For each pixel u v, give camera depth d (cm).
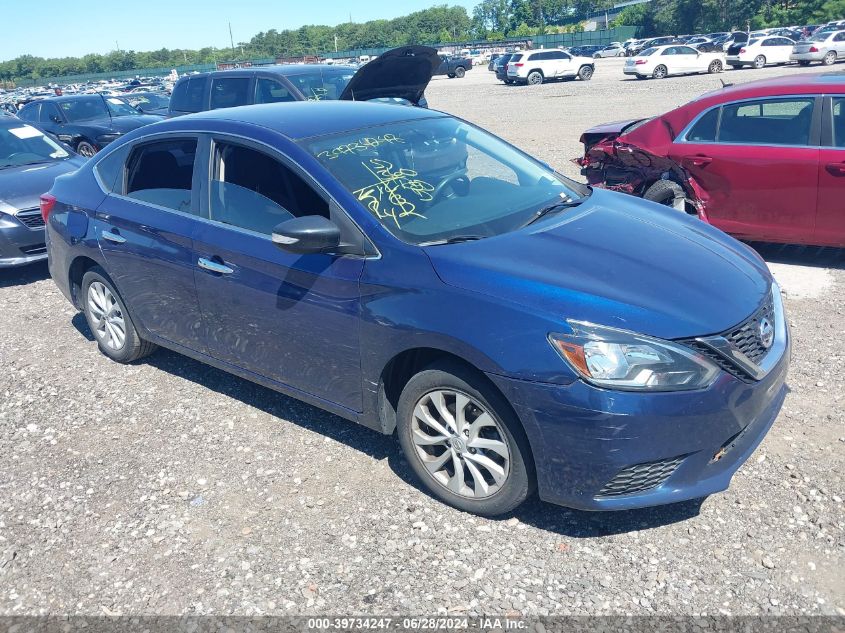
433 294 313
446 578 297
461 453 327
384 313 326
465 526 327
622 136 719
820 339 486
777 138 612
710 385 284
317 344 362
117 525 344
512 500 315
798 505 324
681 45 3095
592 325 283
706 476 298
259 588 298
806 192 598
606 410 276
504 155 441
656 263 323
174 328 450
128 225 452
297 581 300
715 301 303
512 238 339
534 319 289
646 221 379
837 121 582
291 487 363
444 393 324
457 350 304
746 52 3244
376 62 788
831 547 298
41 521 351
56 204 516
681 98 2038
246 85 1091
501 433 307
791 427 384
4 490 379
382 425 354
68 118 1465
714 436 290
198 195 416
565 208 388
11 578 315
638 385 277
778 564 291
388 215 347
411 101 917
